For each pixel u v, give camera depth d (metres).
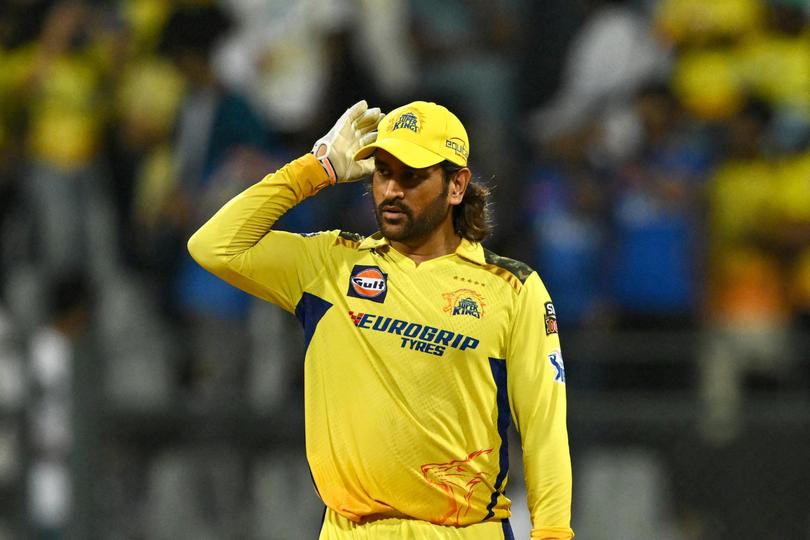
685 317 28.53
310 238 14.41
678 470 27.16
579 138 30.83
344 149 14.41
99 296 29.92
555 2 33.72
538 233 28.86
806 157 29.78
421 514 14.10
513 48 33.25
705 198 29.12
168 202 30.17
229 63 31.50
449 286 13.99
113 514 27.70
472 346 13.85
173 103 31.38
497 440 14.15
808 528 26.81
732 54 31.27
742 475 27.05
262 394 28.00
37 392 27.89
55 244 30.78
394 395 13.86
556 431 13.84
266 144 30.36
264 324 28.30
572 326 28.48
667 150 29.62
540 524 13.73
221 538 27.48
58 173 31.08
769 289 29.22
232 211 14.16
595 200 29.14
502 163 29.64
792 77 31.14
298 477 27.47
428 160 13.59
